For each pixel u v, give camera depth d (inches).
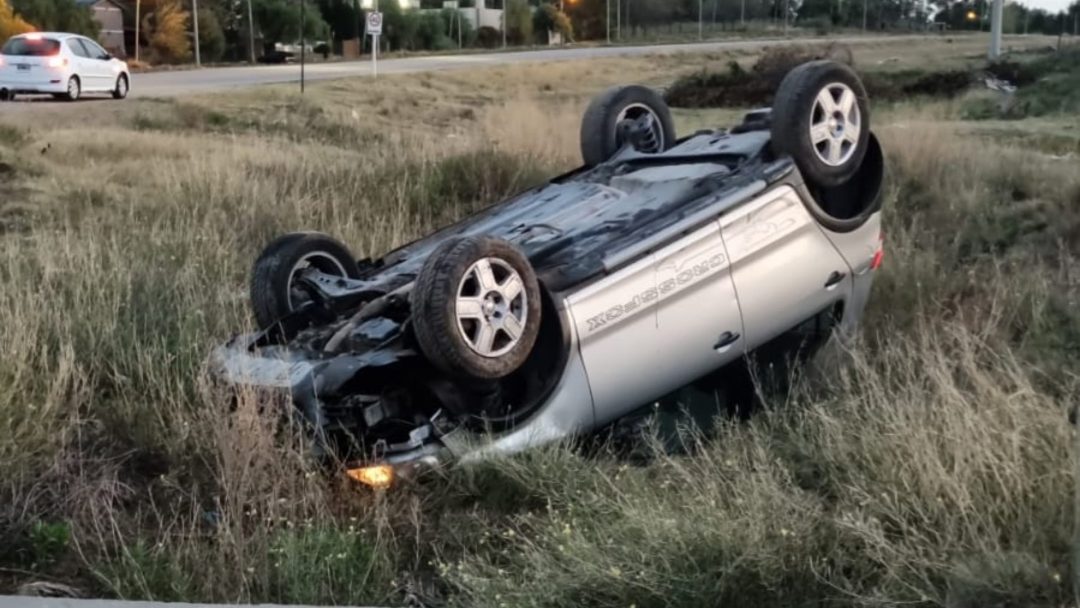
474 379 193.3
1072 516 163.5
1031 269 322.7
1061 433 180.2
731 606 157.3
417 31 3208.7
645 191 233.0
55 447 207.3
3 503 189.0
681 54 2305.6
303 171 466.0
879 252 252.7
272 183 430.0
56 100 1011.9
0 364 223.6
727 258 220.1
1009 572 151.8
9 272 288.5
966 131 697.0
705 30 4025.6
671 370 215.8
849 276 243.0
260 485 183.3
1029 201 403.2
